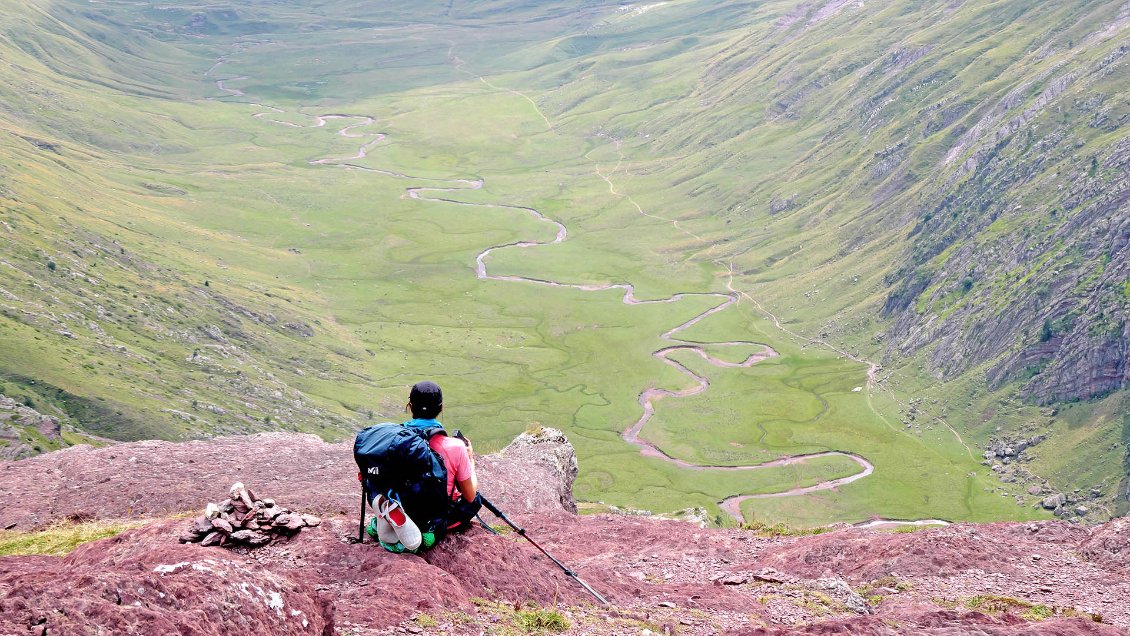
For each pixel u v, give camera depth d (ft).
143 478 107.96
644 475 613.11
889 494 591.37
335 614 35.81
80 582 26.89
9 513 98.12
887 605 59.72
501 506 112.37
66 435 527.40
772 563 72.59
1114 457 603.26
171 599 28.48
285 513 46.47
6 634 23.09
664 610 49.62
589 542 79.66
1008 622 47.83
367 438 40.73
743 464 631.56
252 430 627.87
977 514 570.46
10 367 593.83
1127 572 67.21
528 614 41.04
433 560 42.73
